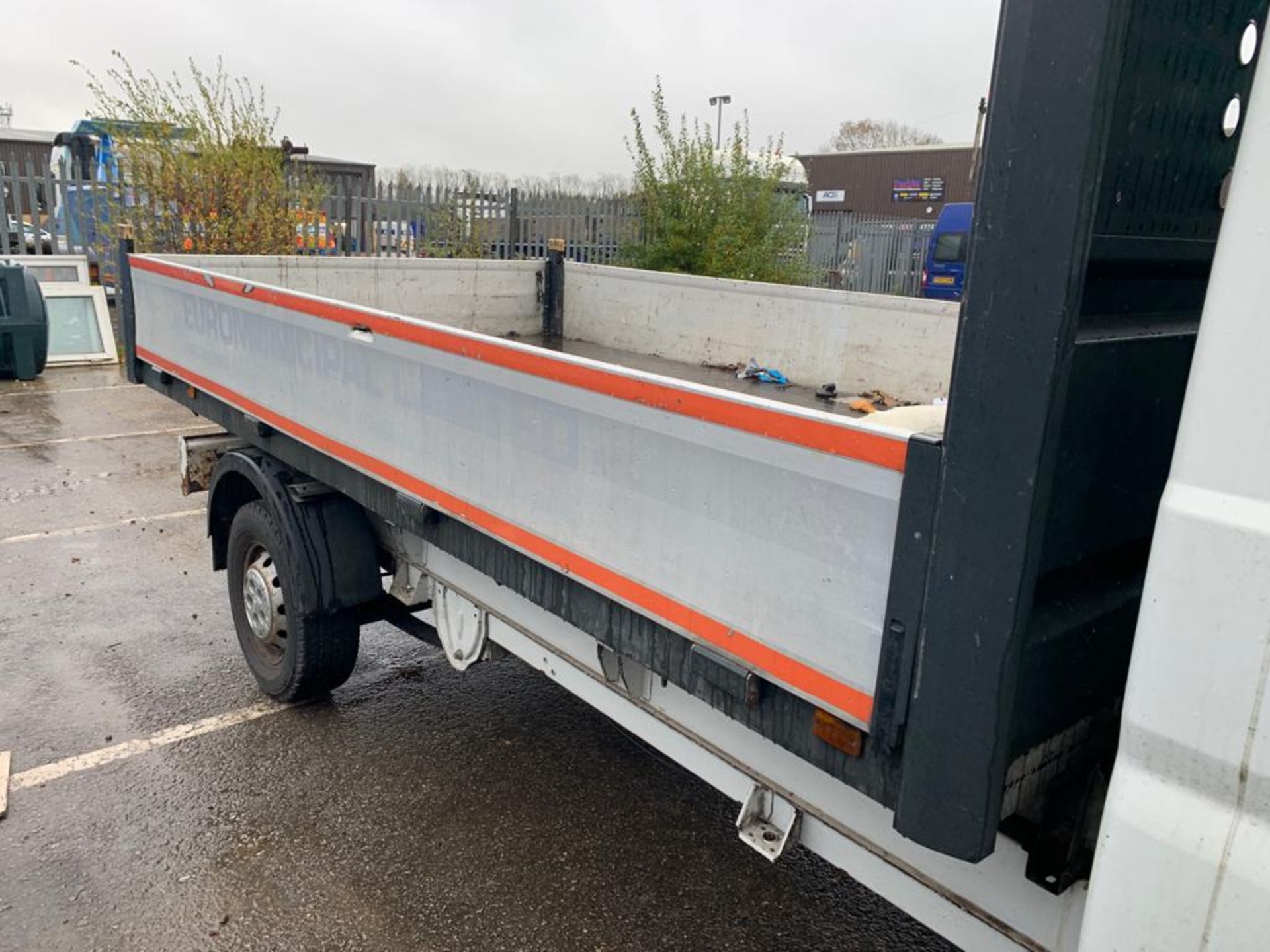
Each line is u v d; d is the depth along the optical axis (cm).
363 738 396
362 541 376
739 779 208
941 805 138
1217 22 140
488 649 308
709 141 1143
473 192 1426
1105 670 152
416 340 259
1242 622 104
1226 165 155
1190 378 109
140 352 484
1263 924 106
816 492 154
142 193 1153
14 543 608
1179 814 113
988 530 128
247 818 339
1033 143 117
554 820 346
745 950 288
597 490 202
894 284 1841
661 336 514
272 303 339
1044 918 156
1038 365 120
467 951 282
